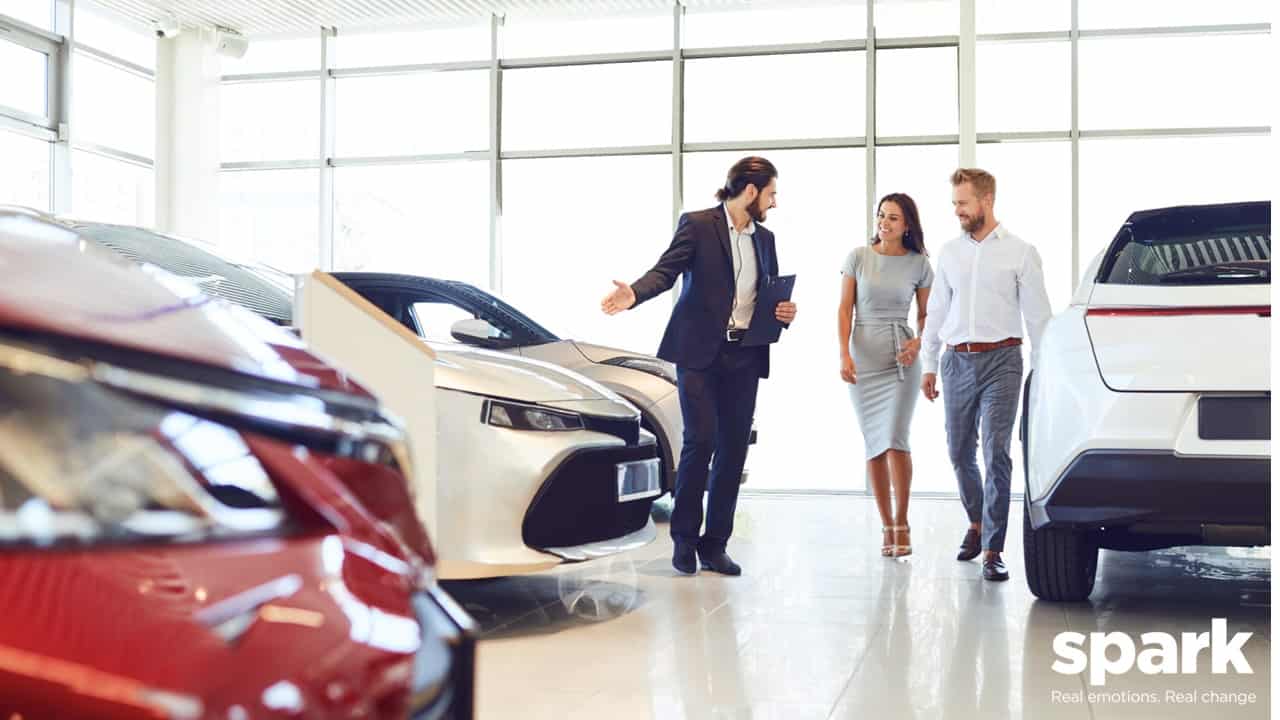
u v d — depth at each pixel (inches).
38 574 24.4
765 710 89.7
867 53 320.5
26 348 27.8
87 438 27.6
